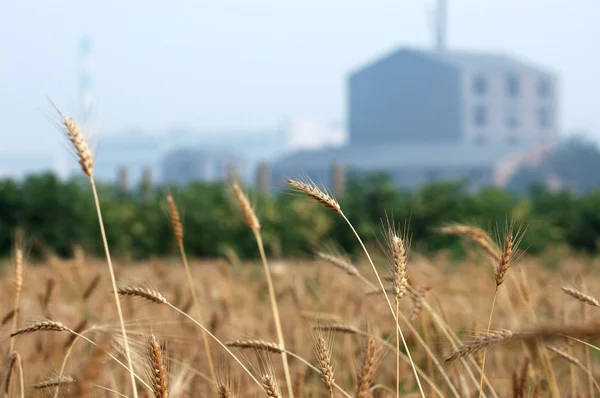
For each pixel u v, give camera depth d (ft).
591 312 17.84
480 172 484.74
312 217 87.25
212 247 88.33
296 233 86.38
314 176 513.04
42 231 87.71
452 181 89.25
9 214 87.86
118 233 89.15
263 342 14.47
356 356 20.76
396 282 12.79
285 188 13.42
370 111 640.17
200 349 21.43
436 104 597.11
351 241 86.94
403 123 618.03
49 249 83.05
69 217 89.25
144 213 90.99
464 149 524.11
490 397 18.76
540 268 46.68
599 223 88.07
